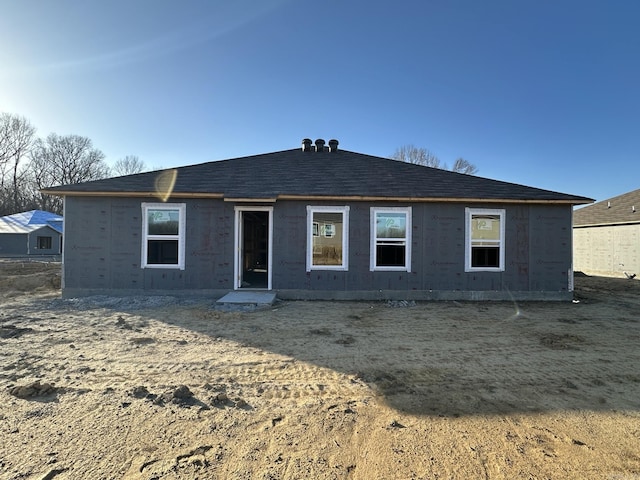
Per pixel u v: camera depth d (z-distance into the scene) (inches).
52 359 198.1
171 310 331.3
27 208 1982.0
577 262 890.7
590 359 210.7
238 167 469.1
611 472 107.0
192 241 404.5
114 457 110.8
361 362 201.2
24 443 117.3
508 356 215.2
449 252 412.8
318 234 410.0
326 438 123.6
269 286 407.2
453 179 453.7
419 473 105.7
